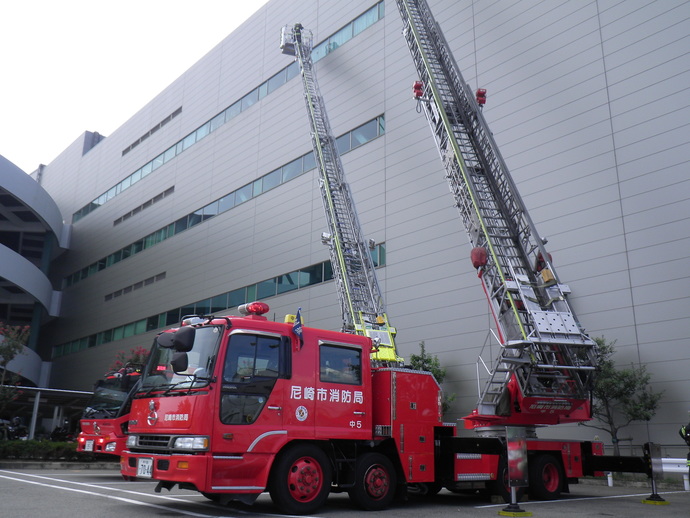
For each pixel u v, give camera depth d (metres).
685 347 15.75
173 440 7.71
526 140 20.69
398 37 26.45
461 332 21.38
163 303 39.22
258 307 8.99
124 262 45.06
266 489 8.16
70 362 49.66
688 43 17.12
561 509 9.44
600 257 18.00
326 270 27.73
